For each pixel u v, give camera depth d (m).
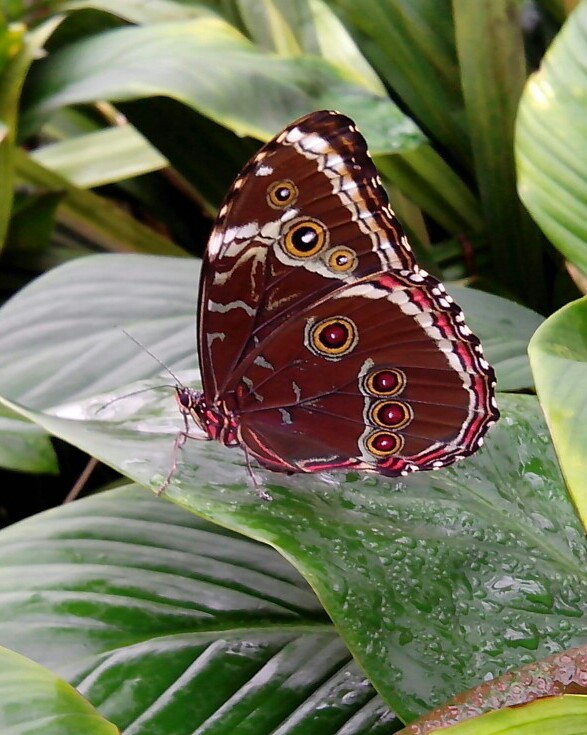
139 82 0.40
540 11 0.44
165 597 0.31
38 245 0.49
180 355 0.35
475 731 0.24
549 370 0.27
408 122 0.41
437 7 0.44
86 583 0.31
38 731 0.25
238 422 0.31
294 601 0.31
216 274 0.30
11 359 0.35
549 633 0.28
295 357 0.31
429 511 0.30
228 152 0.46
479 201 0.46
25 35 0.44
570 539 0.30
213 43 0.42
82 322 0.36
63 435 0.29
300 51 0.45
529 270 0.46
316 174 0.30
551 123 0.34
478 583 0.29
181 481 0.29
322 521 0.29
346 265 0.31
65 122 0.60
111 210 0.51
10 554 0.32
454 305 0.30
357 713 0.29
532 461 0.32
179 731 0.29
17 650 0.30
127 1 0.46
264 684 0.29
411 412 0.31
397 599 0.28
